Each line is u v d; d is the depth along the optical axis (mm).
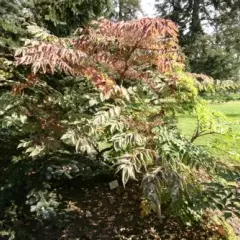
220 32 24984
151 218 3045
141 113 3098
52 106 3406
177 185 2477
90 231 2893
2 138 3754
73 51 2895
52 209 2855
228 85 3395
